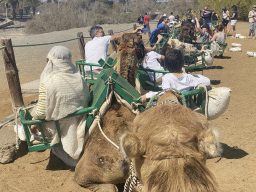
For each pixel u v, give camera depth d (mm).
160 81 5551
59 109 3809
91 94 4348
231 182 4230
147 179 1728
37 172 4730
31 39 24516
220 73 11102
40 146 4180
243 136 5746
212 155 1822
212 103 4316
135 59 4156
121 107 3900
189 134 1869
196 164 1689
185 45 9031
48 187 4254
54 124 3979
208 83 4430
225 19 20125
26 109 4543
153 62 5582
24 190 4203
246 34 21781
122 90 3875
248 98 8078
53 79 3801
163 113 2188
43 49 18750
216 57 14047
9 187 4309
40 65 13672
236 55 14430
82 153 3984
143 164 1977
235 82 9797
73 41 21812
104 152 3457
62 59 3914
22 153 5375
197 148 1820
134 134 2000
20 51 18219
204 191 1602
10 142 5238
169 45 8492
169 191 1604
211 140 1806
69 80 3879
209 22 16750
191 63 9656
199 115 2607
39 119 3973
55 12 48500
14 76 6258
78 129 3855
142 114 2389
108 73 4176
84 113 3855
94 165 3500
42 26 47375
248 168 4570
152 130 1971
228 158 4941
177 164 1663
